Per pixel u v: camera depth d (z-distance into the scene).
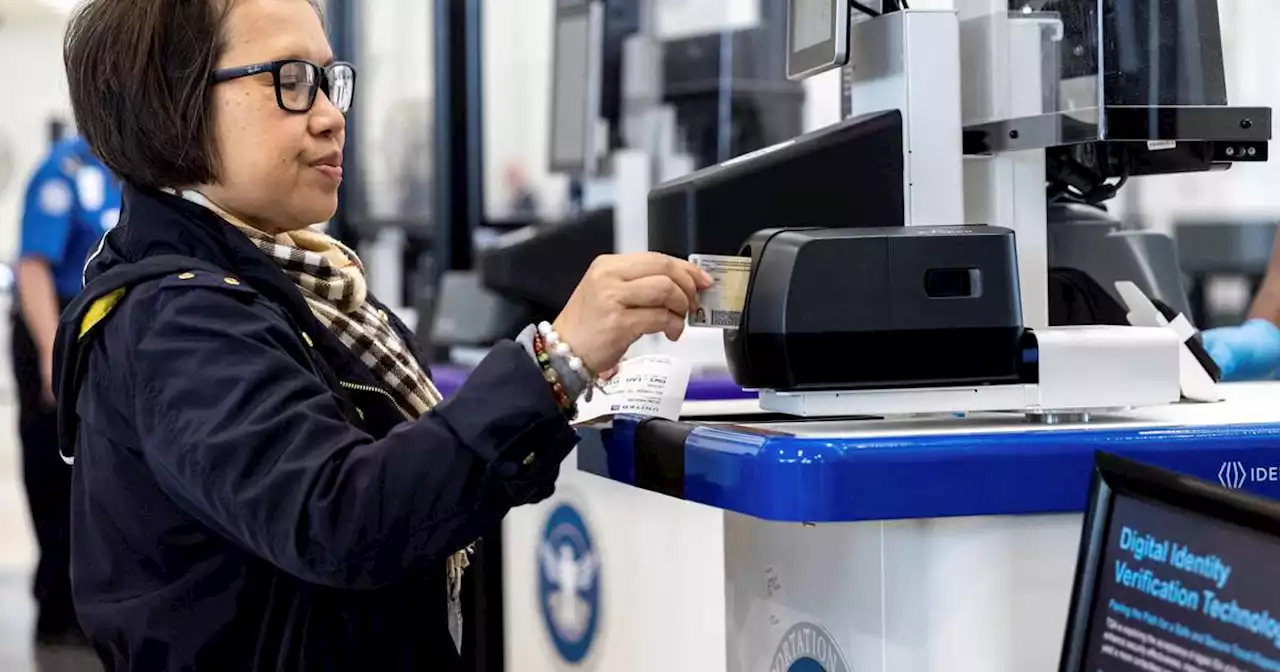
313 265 1.37
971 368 1.26
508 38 5.59
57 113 7.25
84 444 1.25
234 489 1.10
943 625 1.20
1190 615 0.90
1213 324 5.02
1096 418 1.34
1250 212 5.06
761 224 1.47
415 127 5.06
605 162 4.24
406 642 1.29
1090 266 1.95
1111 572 0.96
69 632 4.30
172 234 1.25
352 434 1.13
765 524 1.51
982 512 1.14
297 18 1.29
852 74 1.63
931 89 1.50
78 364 1.21
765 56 4.03
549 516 2.66
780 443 1.13
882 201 1.50
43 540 4.27
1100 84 1.39
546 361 1.18
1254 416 1.34
